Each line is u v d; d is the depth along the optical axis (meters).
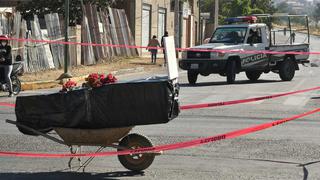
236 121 32.09
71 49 70.75
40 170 20.41
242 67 56.38
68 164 20.91
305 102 41.16
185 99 42.34
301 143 25.56
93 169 20.50
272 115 34.53
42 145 24.69
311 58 115.81
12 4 89.44
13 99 42.44
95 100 18.75
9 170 20.38
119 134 19.11
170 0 124.38
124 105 18.67
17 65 45.84
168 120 18.75
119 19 92.31
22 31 59.81
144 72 73.88
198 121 31.95
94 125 18.91
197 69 55.03
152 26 113.38
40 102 19.19
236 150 23.91
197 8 158.38
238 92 47.69
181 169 20.53
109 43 86.75
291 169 20.66
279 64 60.12
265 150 23.95
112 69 71.62
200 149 24.06
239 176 19.56
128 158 19.80
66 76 56.16
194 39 155.00
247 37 57.34
